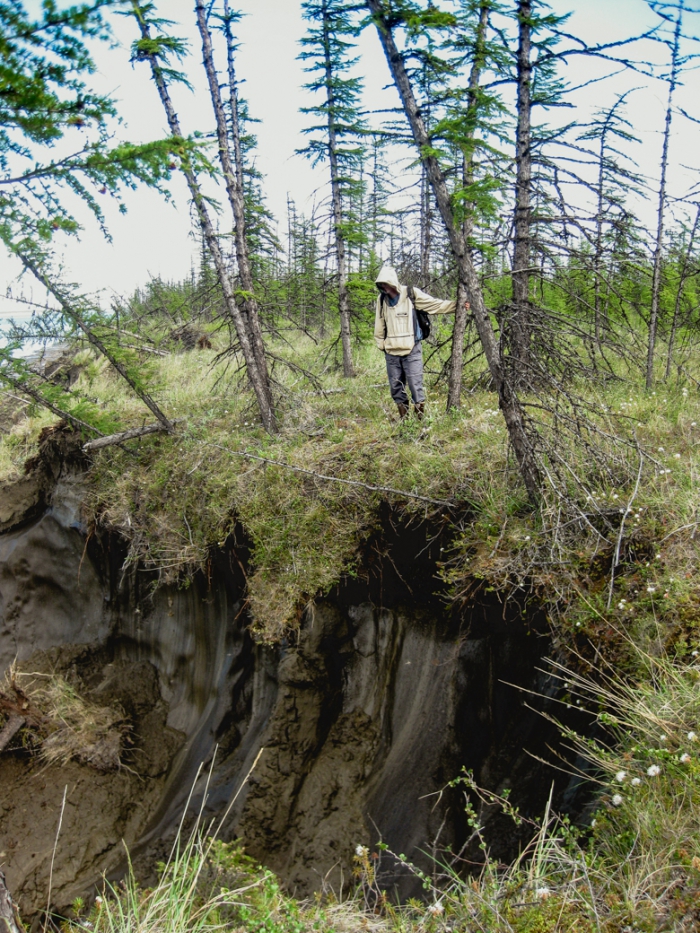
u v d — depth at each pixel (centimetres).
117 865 636
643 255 554
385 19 442
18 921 318
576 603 468
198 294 992
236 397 920
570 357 539
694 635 411
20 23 222
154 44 678
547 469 522
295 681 628
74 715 758
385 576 632
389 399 821
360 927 320
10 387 785
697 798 311
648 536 486
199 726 738
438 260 896
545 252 534
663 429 659
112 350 766
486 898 309
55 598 872
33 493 896
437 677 597
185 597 791
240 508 677
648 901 275
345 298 1045
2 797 707
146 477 803
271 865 573
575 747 458
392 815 562
